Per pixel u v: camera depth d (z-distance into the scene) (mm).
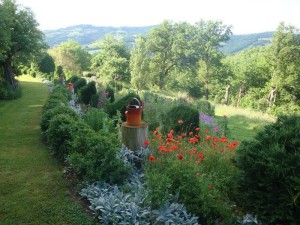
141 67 36812
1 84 17688
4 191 4211
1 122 9633
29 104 14750
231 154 4738
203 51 44219
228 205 3721
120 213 3346
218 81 43219
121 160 4234
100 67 61969
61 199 3947
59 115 6406
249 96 36469
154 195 3410
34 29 23094
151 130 7609
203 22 43781
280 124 3689
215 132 9078
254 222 3334
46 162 5512
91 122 7051
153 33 45000
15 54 23453
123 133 5145
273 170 3082
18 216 3531
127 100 8125
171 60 45719
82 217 3484
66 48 58875
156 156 4750
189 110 7527
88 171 4242
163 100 16328
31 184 4449
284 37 31859
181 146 5277
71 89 16453
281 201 3094
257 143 3465
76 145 4984
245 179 3432
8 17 17375
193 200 3525
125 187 3889
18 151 6242
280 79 31891
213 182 4102
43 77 36562
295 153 3094
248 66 37938
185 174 3713
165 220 3240
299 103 32094
